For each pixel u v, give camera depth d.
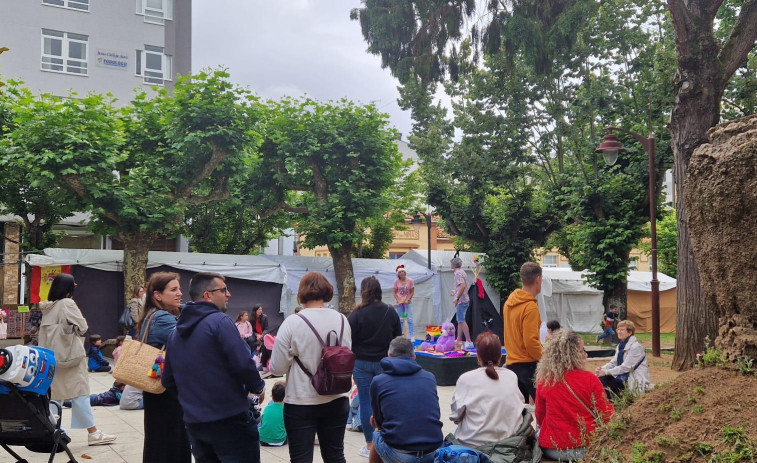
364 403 6.38
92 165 15.23
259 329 14.77
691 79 11.55
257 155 20.06
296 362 4.64
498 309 23.52
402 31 22.00
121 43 29.33
